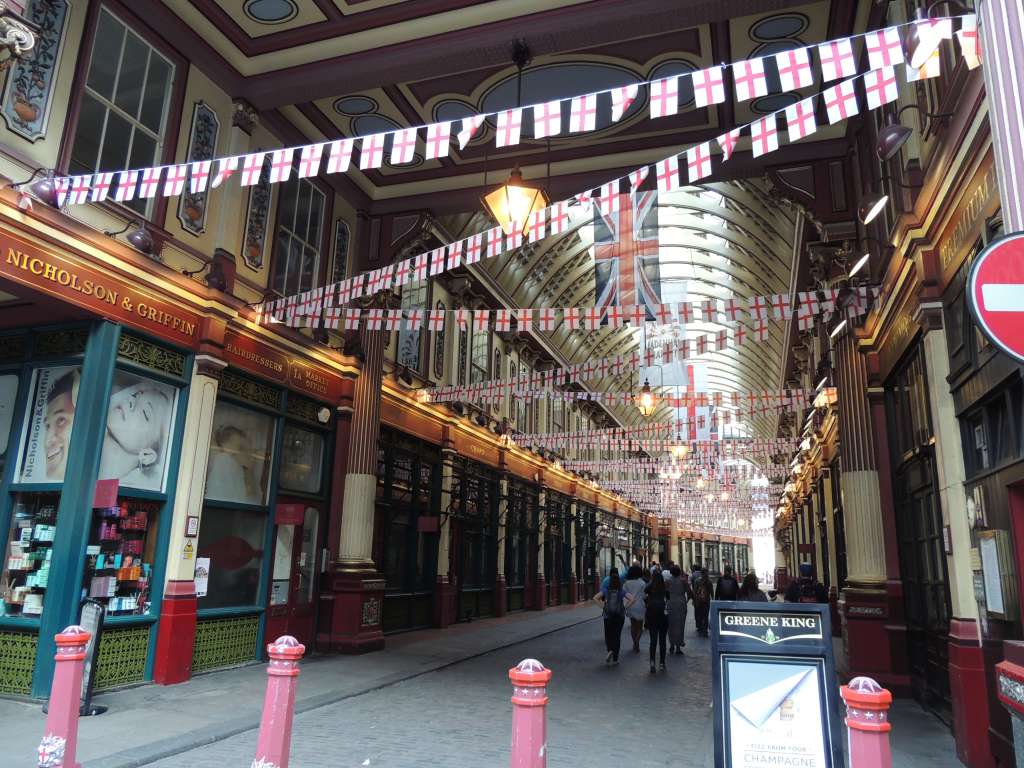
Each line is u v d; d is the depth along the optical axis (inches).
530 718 133.6
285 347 445.1
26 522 327.6
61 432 328.8
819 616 157.2
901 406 383.2
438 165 513.3
